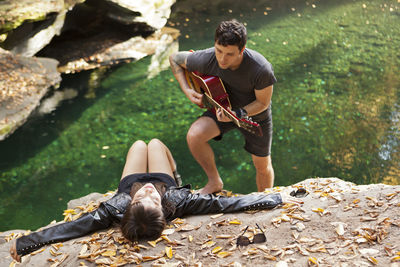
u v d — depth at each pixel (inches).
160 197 122.5
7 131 250.4
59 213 201.2
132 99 292.7
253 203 121.1
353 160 232.8
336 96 296.8
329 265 94.0
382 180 216.8
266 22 440.8
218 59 112.7
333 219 110.1
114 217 119.4
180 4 477.7
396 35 402.6
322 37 400.2
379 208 110.0
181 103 289.1
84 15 355.6
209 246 108.5
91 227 118.6
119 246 112.2
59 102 285.3
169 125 265.1
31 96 276.2
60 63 329.7
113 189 214.7
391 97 293.6
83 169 229.0
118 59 342.0
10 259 125.4
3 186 217.9
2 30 285.4
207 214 123.3
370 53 363.6
